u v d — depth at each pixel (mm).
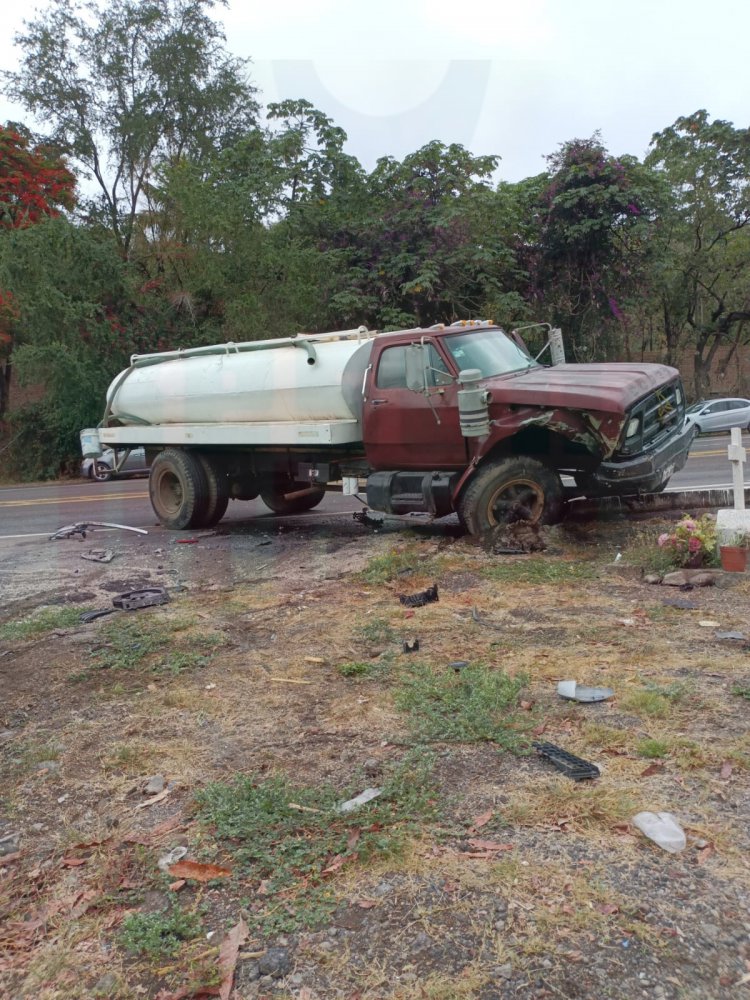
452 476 8023
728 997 2121
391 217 22078
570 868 2666
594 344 24250
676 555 6500
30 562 8984
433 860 2758
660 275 24938
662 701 3869
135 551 9312
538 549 7383
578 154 22953
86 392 24156
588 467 8016
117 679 4820
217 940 2475
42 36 27109
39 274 23109
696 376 33562
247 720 4090
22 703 4543
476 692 4129
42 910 2689
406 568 7156
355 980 2268
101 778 3568
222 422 9906
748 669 4277
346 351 8672
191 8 27453
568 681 4148
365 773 3416
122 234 28469
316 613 5996
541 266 24125
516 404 7520
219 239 23281
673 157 30438
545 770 3324
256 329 23344
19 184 25594
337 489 9633
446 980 2230
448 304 22703
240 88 27953
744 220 30578
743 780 3143
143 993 2287
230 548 9133
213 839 3006
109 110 28031
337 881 2693
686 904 2461
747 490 8883
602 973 2215
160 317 25109
